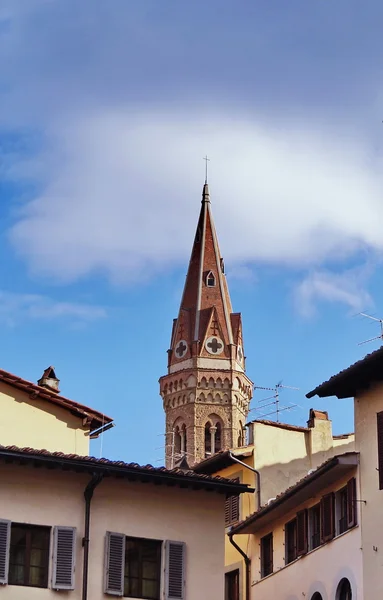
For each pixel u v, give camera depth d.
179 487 37.56
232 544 47.34
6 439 42.47
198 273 163.38
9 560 34.75
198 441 155.25
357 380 38.91
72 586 35.03
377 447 38.06
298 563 42.56
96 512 36.34
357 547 38.31
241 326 160.88
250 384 161.88
